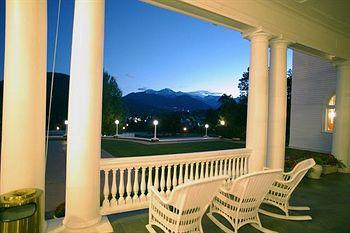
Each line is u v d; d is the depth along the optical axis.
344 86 7.99
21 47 2.82
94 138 3.25
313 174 6.87
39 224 2.63
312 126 11.70
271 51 5.75
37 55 2.96
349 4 5.30
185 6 4.33
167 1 4.20
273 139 5.71
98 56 3.25
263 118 5.14
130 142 19.52
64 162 10.24
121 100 34.69
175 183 4.27
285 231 3.53
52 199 5.68
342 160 8.02
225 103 30.28
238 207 3.24
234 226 3.27
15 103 2.82
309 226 3.71
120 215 3.95
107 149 14.68
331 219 3.99
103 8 3.33
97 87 3.25
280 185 4.19
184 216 2.75
